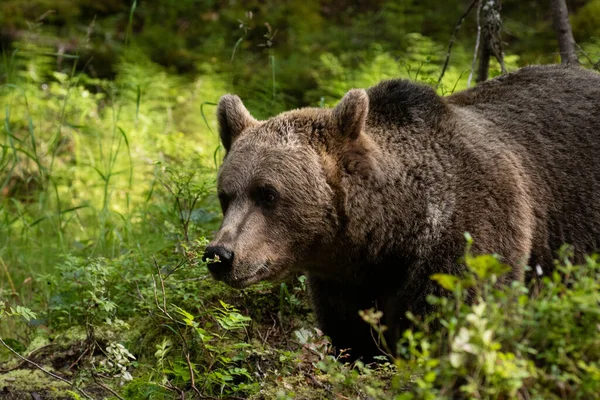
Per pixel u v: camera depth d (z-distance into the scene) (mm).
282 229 9594
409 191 9695
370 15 27797
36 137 20938
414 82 10406
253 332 10867
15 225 17062
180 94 24484
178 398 9430
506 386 6125
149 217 15562
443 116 10109
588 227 10484
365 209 9703
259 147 9711
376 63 21391
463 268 9336
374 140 9914
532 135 10586
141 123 21938
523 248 9656
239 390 9539
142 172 19531
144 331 11305
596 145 10750
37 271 14914
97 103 24359
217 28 28656
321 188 9586
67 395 10273
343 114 9664
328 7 29281
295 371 9609
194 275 11570
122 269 12336
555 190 10375
